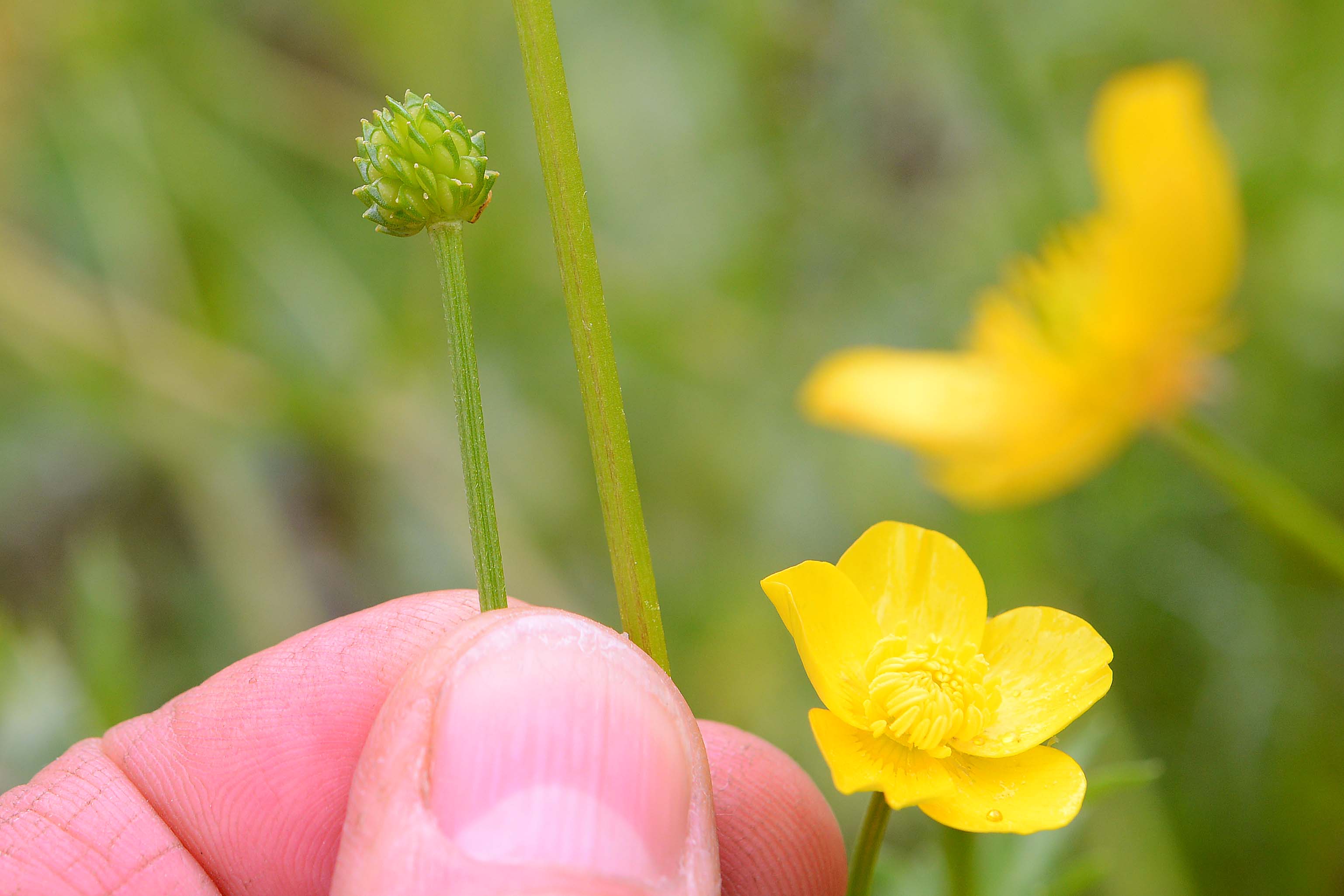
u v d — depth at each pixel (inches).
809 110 15.2
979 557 12.8
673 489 15.2
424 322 15.8
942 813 6.7
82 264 16.4
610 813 7.2
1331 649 11.5
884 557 7.0
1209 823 11.0
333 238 16.9
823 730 6.7
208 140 15.7
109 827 8.0
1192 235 9.8
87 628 10.1
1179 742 11.6
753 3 14.6
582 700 7.2
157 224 15.6
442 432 15.4
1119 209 10.0
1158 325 10.0
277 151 16.9
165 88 15.6
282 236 15.7
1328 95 12.6
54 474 15.5
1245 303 12.7
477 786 7.2
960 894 7.5
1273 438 12.4
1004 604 12.3
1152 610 12.2
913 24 14.3
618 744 7.2
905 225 15.3
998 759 6.8
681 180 16.0
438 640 7.4
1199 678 11.8
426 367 15.8
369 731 8.1
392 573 15.2
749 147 15.4
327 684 8.2
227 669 8.4
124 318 14.8
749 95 15.2
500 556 6.7
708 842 7.3
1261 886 10.7
